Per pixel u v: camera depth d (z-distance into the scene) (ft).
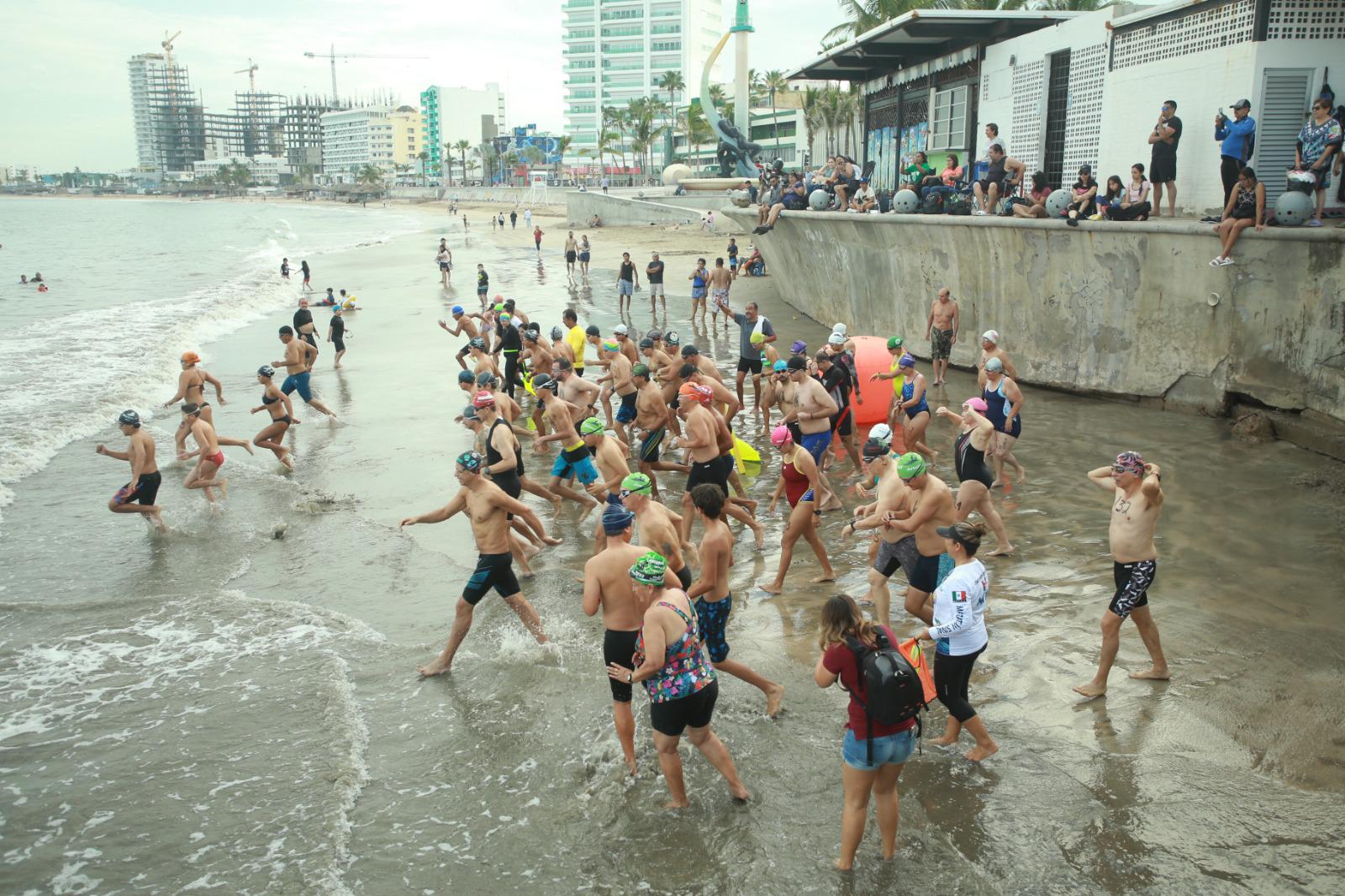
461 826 18.22
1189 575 28.27
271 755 20.83
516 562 31.96
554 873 16.76
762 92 361.51
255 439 43.62
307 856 17.30
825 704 22.08
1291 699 21.21
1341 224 42.45
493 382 42.55
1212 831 16.94
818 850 16.94
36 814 18.86
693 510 31.01
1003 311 57.41
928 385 57.31
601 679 23.81
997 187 58.34
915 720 15.72
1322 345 41.09
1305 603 26.08
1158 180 49.73
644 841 17.47
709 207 244.42
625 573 19.15
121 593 30.63
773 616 27.02
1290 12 47.16
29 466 44.83
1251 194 42.73
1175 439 43.24
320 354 76.48
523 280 129.39
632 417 45.21
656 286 92.27
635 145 407.03
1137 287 48.96
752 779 19.20
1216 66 50.42
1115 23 58.03
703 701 17.76
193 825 18.43
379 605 29.37
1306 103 48.08
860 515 28.99
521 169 540.11
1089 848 16.63
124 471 44.78
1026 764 19.25
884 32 73.92
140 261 190.08
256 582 31.40
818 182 82.02
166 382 64.34
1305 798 17.79
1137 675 22.59
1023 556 30.63
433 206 529.45
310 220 426.92
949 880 15.98
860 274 71.72
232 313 100.99
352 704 22.98
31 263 185.88
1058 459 41.11
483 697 23.22
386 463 45.03
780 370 43.09
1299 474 37.22
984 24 72.28
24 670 25.29
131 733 21.97
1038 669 23.22
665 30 569.64
